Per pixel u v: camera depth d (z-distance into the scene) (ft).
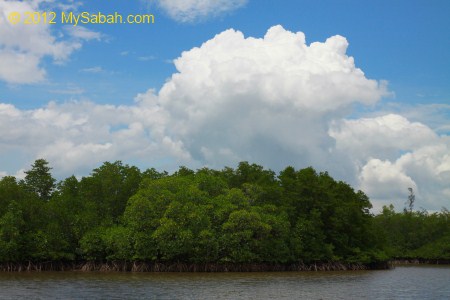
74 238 257.96
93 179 277.85
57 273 235.81
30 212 247.91
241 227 245.24
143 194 249.34
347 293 158.71
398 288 180.55
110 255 250.16
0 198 247.91
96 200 275.18
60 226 252.21
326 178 335.67
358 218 319.88
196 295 145.89
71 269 258.57
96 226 256.11
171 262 251.80
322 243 294.87
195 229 240.32
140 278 205.87
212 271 253.24
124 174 293.84
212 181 274.77
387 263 360.07
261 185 295.89
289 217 288.71
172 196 245.45
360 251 315.17
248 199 275.39
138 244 237.66
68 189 285.84
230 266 257.96
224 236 243.40
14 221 236.43
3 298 136.87
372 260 327.88
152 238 238.68
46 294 146.20
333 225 304.91
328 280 211.61
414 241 498.28
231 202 257.75
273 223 259.80
